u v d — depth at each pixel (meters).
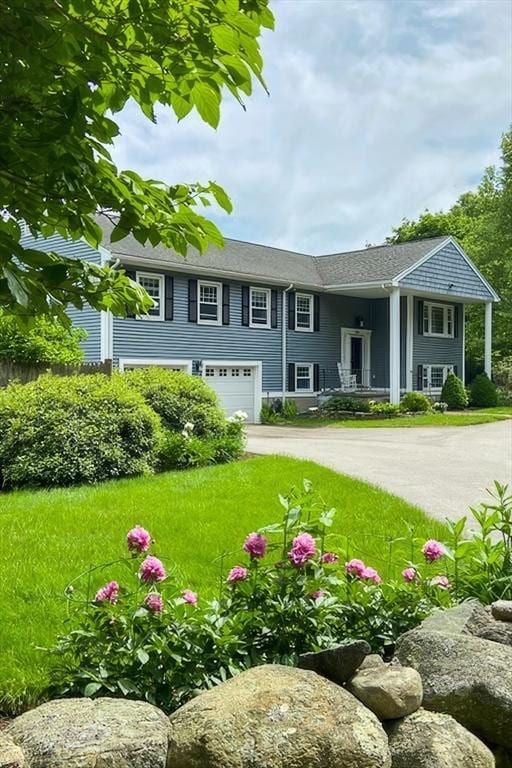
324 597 2.64
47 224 1.92
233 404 20.62
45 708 1.93
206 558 4.54
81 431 8.42
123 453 8.70
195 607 2.72
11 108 1.55
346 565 2.94
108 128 1.80
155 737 1.75
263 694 1.91
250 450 12.08
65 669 2.44
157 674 2.27
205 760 1.71
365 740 1.81
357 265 24.23
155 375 11.40
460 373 27.44
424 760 1.88
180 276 18.83
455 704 2.13
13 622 3.36
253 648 2.47
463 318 27.52
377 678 2.15
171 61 1.76
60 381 9.18
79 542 4.91
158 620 2.37
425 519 5.89
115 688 2.22
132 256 16.92
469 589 3.18
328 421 20.33
